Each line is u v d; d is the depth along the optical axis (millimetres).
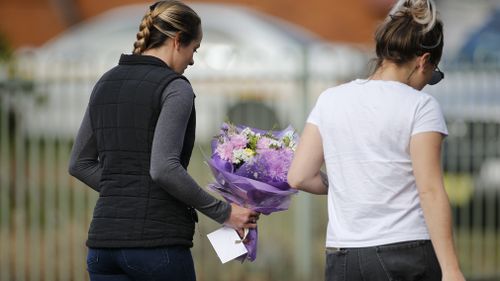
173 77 10367
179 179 10016
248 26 32094
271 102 20656
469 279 20859
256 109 20641
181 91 10266
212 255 20484
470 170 21547
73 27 44781
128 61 10742
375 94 9797
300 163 10203
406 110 9570
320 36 45281
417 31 9766
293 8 45188
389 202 9539
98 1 45375
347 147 9797
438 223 9258
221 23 32312
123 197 10258
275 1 45094
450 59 21891
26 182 21016
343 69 20766
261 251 20703
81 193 20828
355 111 9820
